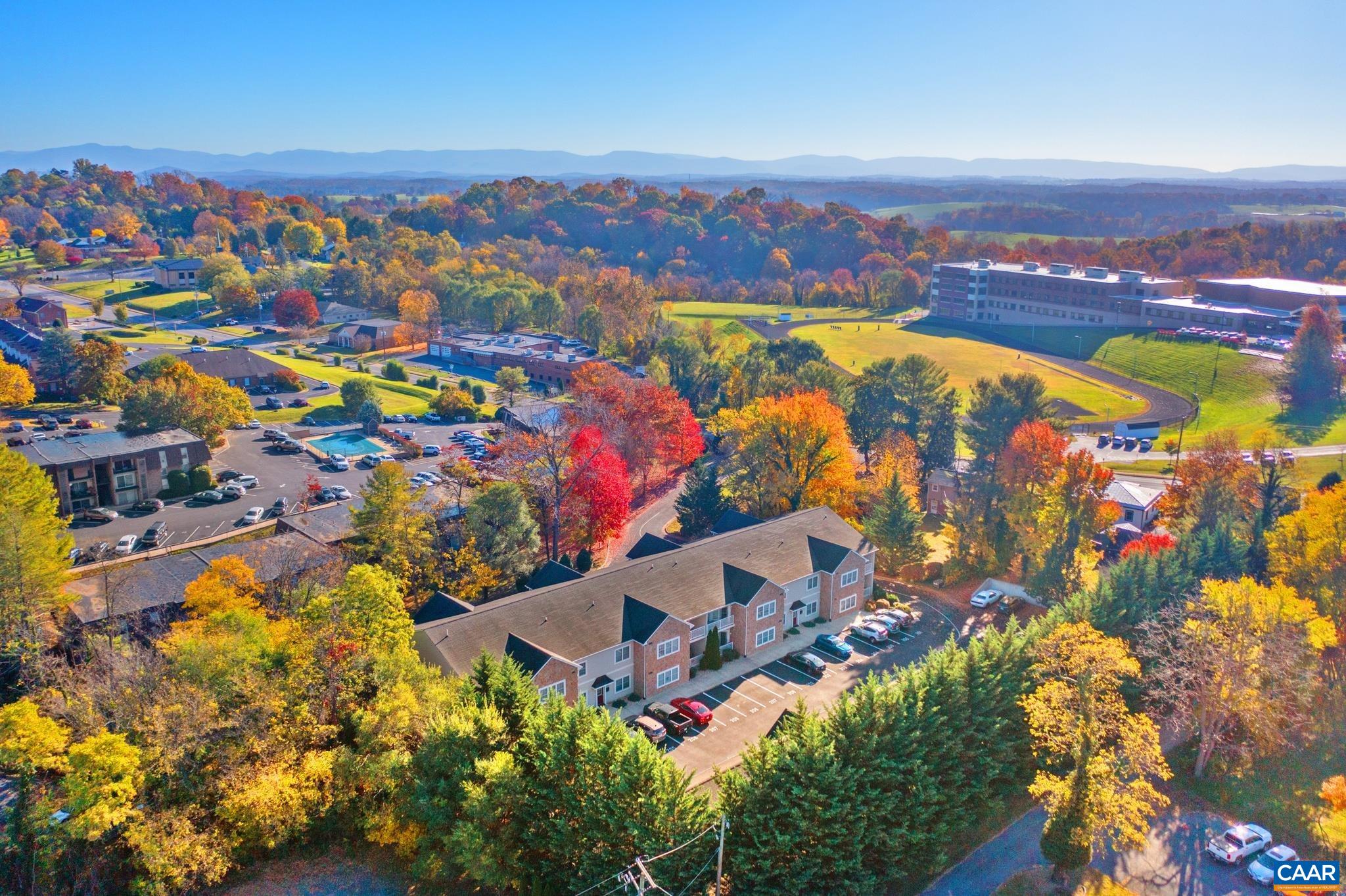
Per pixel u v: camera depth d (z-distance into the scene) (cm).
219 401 12825
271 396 16250
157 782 4238
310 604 5191
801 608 7656
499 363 19888
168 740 4166
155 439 10825
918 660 7031
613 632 6300
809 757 4250
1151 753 4753
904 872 4447
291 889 4300
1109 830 4984
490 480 9319
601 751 4169
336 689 4822
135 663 4712
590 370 15088
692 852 4006
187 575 7062
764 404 10738
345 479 11612
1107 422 16925
